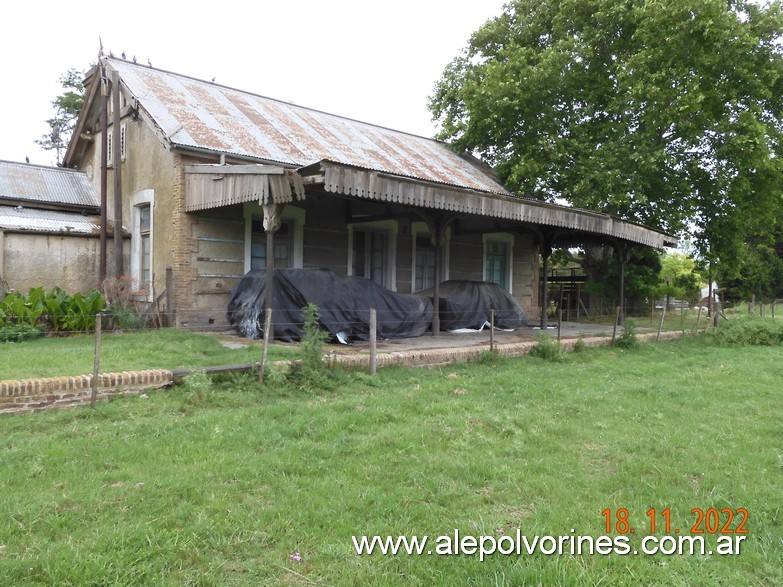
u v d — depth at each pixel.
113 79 13.60
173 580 3.01
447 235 18.00
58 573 2.99
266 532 3.54
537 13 20.45
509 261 20.23
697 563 3.40
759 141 17.14
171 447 4.98
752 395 8.23
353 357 8.48
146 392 6.68
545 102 19.47
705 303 31.30
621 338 13.38
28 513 3.65
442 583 3.07
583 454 5.37
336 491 4.18
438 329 12.96
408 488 4.30
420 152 19.17
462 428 5.90
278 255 13.91
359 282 11.86
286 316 10.90
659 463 5.09
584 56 18.64
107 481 4.24
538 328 16.17
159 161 13.12
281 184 9.49
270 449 5.06
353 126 18.73
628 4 18.22
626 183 17.66
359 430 5.71
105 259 14.23
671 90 17.17
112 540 3.34
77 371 6.94
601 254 22.62
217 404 6.47
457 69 22.33
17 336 10.11
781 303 32.81
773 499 4.32
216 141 12.65
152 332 11.20
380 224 16.12
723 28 17.03
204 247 12.62
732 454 5.38
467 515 3.93
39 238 13.70
